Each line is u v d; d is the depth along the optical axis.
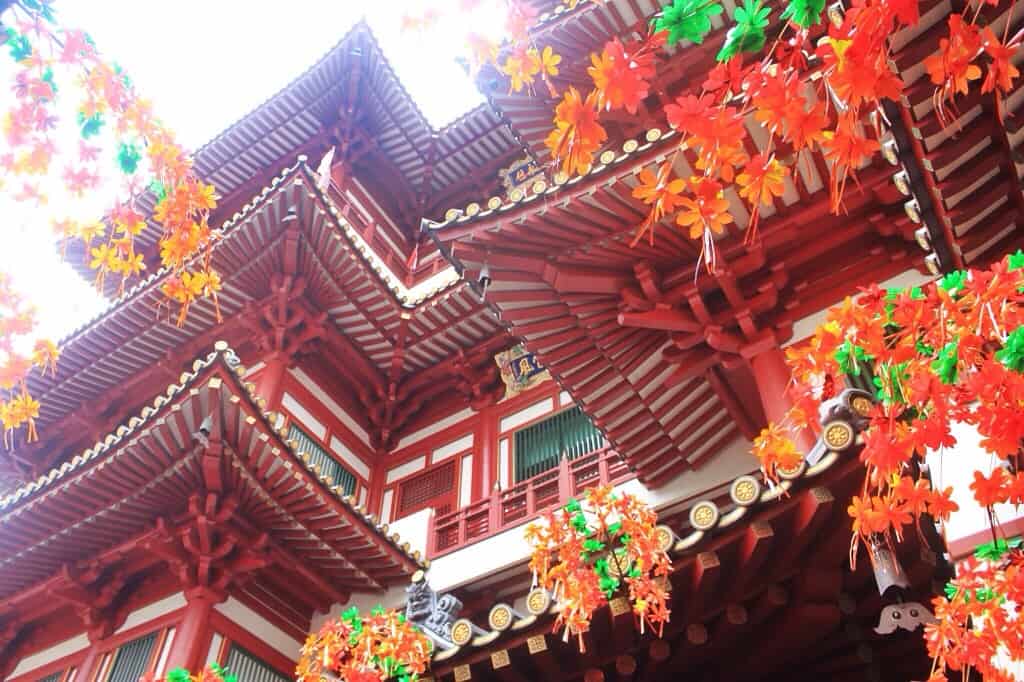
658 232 10.16
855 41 3.96
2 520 15.48
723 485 12.97
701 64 13.61
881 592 6.32
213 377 13.58
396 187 29.89
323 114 28.75
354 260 20.86
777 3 12.42
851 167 4.21
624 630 7.85
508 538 17.19
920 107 6.35
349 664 9.03
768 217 10.15
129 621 15.68
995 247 7.25
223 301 22.05
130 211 7.62
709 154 4.28
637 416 12.35
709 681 8.45
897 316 5.93
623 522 7.87
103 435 24.22
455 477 20.95
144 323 22.64
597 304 10.91
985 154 6.70
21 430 24.45
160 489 14.80
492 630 8.31
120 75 6.86
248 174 29.69
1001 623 5.41
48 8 6.34
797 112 4.11
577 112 4.28
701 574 7.27
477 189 28.94
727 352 10.71
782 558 7.29
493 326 22.50
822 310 10.27
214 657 14.38
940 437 5.37
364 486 22.08
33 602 16.92
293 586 16.44
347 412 23.05
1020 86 6.18
